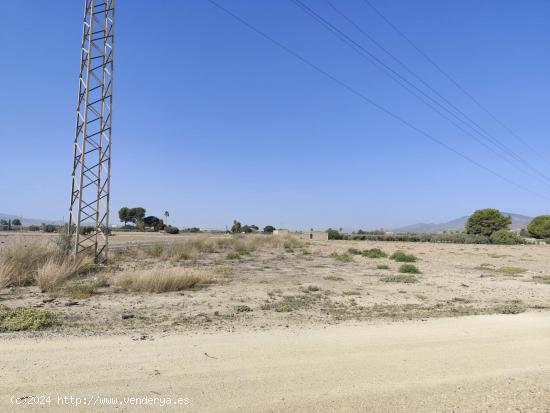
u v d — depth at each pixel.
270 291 16.08
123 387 5.70
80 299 13.24
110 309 11.80
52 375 6.06
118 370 6.35
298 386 5.94
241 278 20.00
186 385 5.84
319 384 6.04
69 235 21.62
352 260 32.66
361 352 7.66
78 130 22.16
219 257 32.38
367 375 6.46
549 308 13.73
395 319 11.14
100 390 5.57
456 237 80.69
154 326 9.70
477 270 27.50
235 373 6.37
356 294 15.92
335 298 14.86
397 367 6.87
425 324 10.44
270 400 5.45
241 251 37.56
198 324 10.02
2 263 16.08
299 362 6.97
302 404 5.37
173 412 5.02
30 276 16.45
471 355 7.68
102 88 23.19
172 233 94.69
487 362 7.29
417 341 8.57
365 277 21.89
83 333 8.77
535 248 59.25
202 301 13.57
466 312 12.55
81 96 22.31
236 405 5.27
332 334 9.05
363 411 5.25
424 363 7.13
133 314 11.11
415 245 65.44
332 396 5.64
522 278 23.06
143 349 7.50
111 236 67.31
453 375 6.59
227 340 8.30
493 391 6.01
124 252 29.88
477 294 16.86
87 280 16.83
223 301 13.67
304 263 29.61
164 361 6.83
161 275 15.72
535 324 10.66
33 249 18.62
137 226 116.06
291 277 21.05
